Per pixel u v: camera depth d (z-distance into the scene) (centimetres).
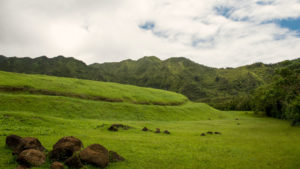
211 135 3422
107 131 3058
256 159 1858
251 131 4228
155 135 3036
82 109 5297
